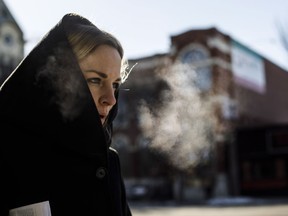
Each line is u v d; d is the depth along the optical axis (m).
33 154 1.03
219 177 33.56
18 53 31.61
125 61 1.29
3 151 1.03
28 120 1.02
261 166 34.66
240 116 37.78
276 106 46.91
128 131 36.97
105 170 1.07
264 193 34.28
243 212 20.78
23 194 1.02
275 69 47.62
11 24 31.83
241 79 38.97
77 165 1.05
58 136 1.02
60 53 1.03
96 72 1.08
